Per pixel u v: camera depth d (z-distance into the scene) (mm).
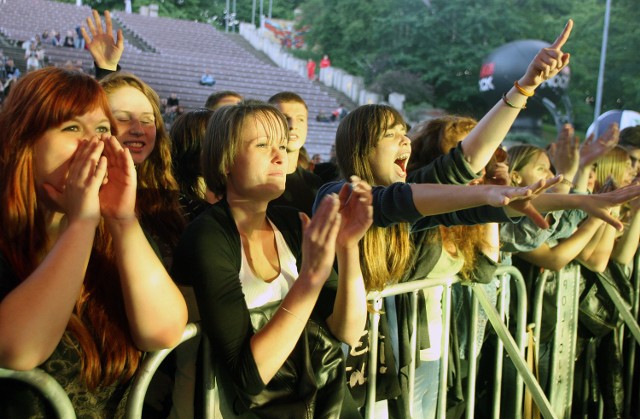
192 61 26453
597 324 3242
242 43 34719
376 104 2174
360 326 1780
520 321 2730
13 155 1370
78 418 1432
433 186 1692
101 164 1321
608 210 1707
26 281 1272
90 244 1318
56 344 1300
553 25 30422
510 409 2799
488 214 1732
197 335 1616
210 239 1626
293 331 1552
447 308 2363
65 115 1380
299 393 1667
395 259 2064
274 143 1735
